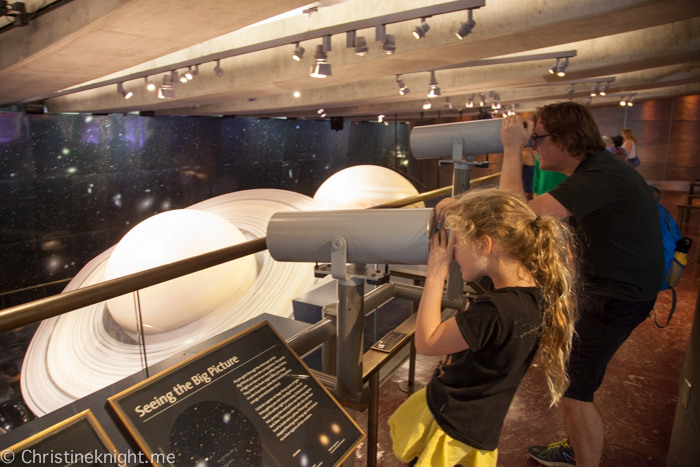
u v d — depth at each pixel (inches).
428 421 41.4
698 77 273.6
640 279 57.9
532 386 97.7
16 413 58.2
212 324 81.7
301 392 42.6
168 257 163.5
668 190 467.2
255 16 114.0
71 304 38.3
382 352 58.9
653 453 78.2
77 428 32.4
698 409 62.2
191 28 122.3
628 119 477.7
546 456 74.4
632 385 99.3
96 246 332.5
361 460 75.7
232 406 38.7
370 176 279.3
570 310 39.2
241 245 53.1
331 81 223.1
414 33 144.6
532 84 274.8
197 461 34.9
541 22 138.5
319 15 167.2
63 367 63.9
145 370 53.6
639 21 135.9
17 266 296.7
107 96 279.3
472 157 73.0
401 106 407.5
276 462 37.5
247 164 430.6
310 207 283.3
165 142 362.3
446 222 40.6
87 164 320.5
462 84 262.2
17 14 133.5
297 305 96.5
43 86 202.8
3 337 58.1
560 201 55.0
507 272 39.2
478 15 149.7
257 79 212.7
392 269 90.5
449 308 83.3
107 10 109.4
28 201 297.0
